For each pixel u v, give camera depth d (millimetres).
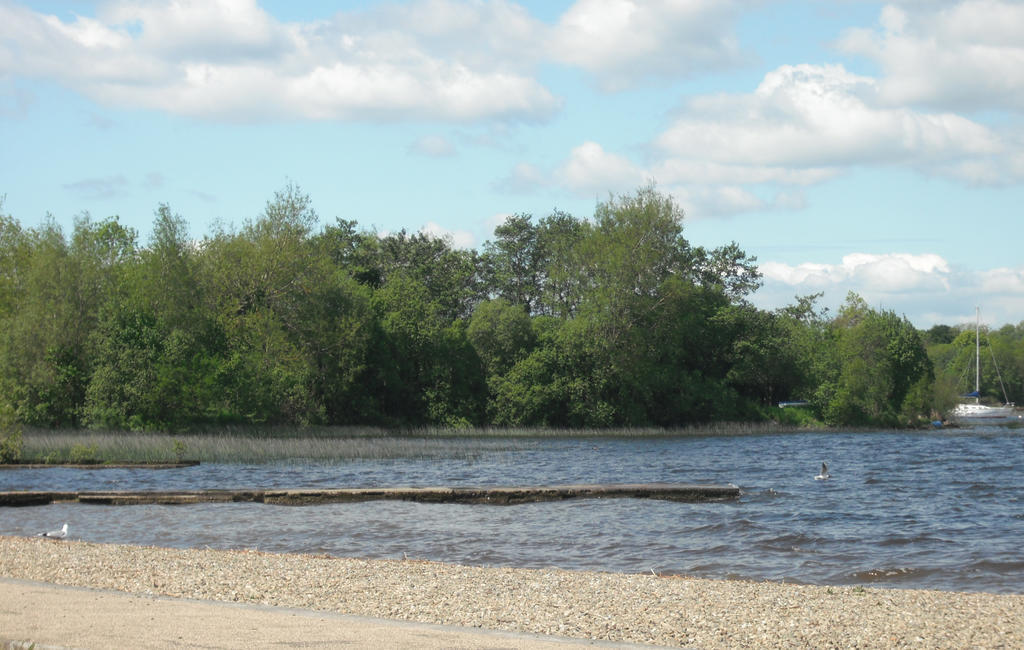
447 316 106562
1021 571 19094
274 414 72562
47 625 11305
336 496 29844
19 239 74250
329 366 77188
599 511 27938
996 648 12031
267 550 21797
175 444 44625
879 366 90125
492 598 14945
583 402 82625
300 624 11727
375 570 17719
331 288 76562
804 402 97375
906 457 52406
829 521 26047
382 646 10508
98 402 60562
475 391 86562
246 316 71000
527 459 49500
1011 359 160875
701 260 108688
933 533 23891
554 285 94625
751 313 96000
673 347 84688
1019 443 65688
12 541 21422
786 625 13180
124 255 73625
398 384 82312
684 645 12078
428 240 116375
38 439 49844
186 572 17125
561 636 12086
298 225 75500
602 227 84375
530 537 23375
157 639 10586
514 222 115625
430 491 29984
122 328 62875
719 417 86250
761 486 35406
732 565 19844
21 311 67562
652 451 57344
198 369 63844
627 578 17156
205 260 73375
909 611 14211
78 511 28188
